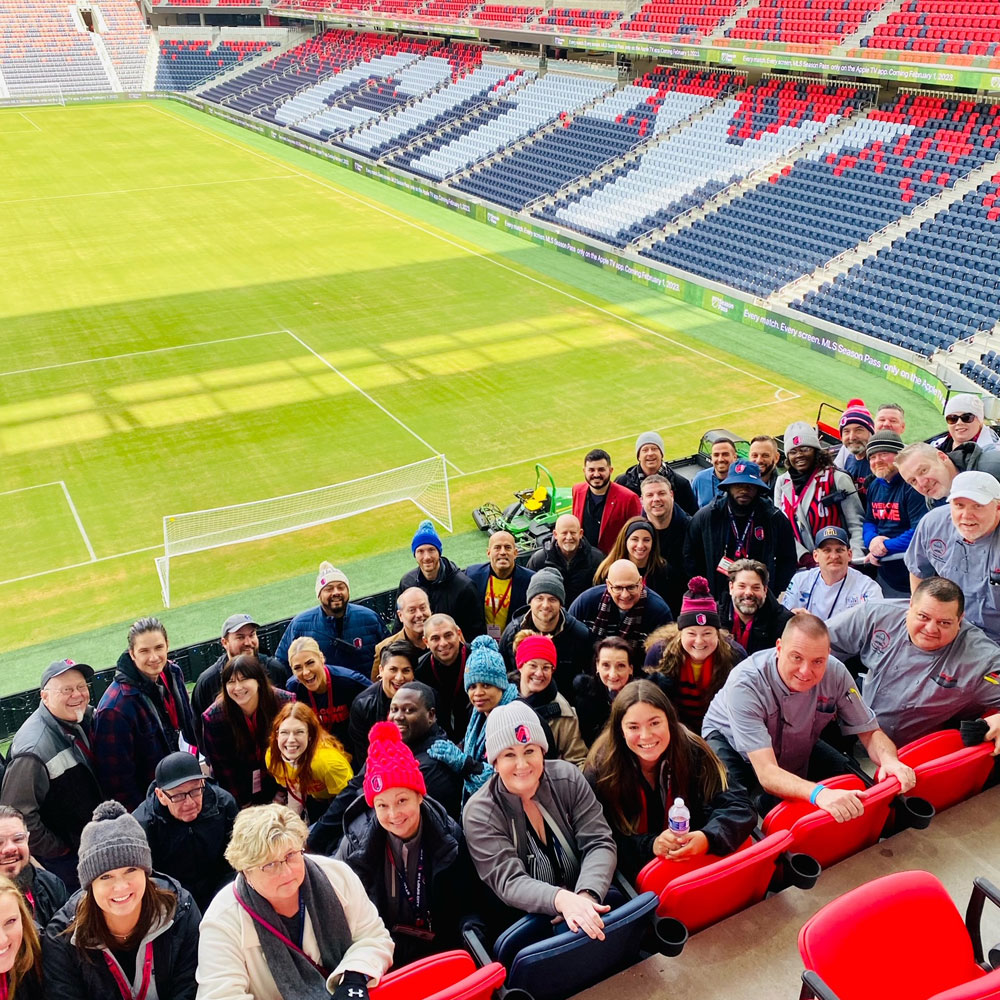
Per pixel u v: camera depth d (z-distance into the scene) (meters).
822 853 4.87
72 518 18.31
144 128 59.06
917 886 4.00
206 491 19.28
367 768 4.67
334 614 9.02
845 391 23.36
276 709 6.89
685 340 26.95
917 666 5.64
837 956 3.78
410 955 4.80
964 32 30.45
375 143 49.44
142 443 21.23
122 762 6.78
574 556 9.36
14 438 21.44
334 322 28.47
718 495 9.41
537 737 4.69
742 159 34.97
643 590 7.77
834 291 26.78
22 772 6.37
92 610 15.52
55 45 68.38
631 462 20.05
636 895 4.71
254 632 8.02
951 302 24.66
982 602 6.34
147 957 4.30
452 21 52.25
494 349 26.39
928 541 6.63
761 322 27.70
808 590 7.90
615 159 38.94
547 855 4.83
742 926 4.61
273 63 67.25
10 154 51.19
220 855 5.76
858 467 9.81
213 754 6.93
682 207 33.84
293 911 4.15
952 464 8.05
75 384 24.23
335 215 40.47
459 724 7.45
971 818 5.21
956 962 4.00
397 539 17.52
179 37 70.88
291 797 6.80
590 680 6.68
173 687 7.43
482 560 16.53
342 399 23.41
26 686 13.56
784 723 5.37
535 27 46.31
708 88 40.00
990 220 26.81
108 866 4.09
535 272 33.12
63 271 33.06
